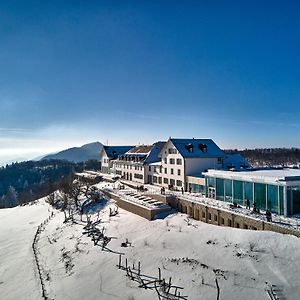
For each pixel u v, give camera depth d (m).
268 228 29.70
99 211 48.69
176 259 27.03
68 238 38.00
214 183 43.31
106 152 88.56
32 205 68.25
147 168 65.25
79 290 24.94
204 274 24.00
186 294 21.95
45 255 34.06
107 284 25.12
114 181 72.25
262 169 48.56
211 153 55.03
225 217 35.19
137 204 43.44
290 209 32.84
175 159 55.12
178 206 43.59
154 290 23.03
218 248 27.91
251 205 37.06
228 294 21.23
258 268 23.73
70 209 53.84
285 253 25.05
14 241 40.75
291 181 32.69
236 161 57.38
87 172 98.38
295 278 21.86
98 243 33.78
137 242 32.44
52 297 24.53
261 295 20.70
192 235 31.84
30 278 28.66
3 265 32.59
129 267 26.98
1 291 27.08
